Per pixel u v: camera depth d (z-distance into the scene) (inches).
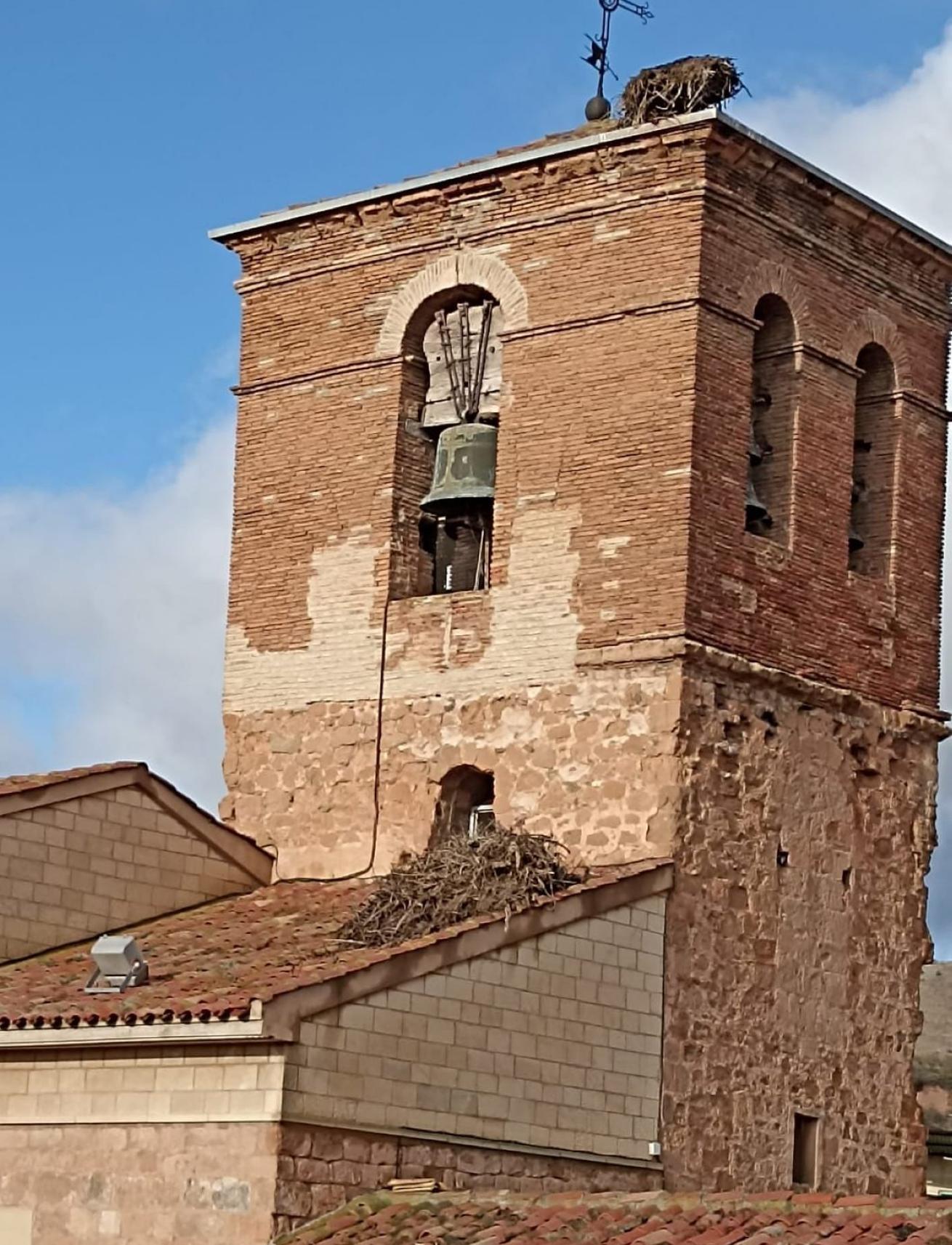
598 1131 1189.7
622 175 1343.5
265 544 1450.5
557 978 1180.5
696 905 1264.8
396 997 1104.8
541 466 1342.3
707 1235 994.1
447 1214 1055.0
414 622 1376.7
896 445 1433.3
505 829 1251.8
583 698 1302.9
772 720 1326.3
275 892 1378.0
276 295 1475.1
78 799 1315.2
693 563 1286.9
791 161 1352.1
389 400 1412.4
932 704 1428.4
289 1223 1051.9
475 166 1384.1
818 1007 1331.2
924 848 1413.6
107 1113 1107.3
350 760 1386.6
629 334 1323.8
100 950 1154.7
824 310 1390.3
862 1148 1344.7
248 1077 1069.1
